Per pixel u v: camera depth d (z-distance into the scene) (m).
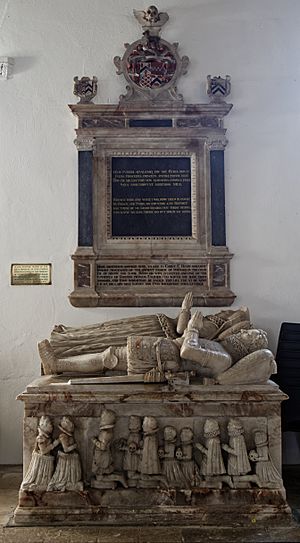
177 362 3.30
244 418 3.23
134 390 3.20
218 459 3.15
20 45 4.34
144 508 3.11
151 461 3.15
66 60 4.34
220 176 4.27
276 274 4.25
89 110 4.25
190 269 4.22
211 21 4.36
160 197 4.29
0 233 4.24
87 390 3.21
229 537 2.93
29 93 4.32
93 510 3.10
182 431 3.19
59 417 3.23
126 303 4.18
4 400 4.16
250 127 4.33
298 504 3.37
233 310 4.12
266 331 4.21
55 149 4.29
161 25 4.33
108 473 3.15
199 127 4.27
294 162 4.32
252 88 4.34
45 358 3.50
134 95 4.29
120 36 4.34
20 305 4.20
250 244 4.26
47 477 3.14
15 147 4.29
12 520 3.13
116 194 4.29
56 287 4.21
